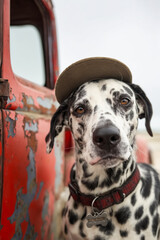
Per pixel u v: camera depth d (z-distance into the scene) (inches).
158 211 71.8
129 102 70.6
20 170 62.1
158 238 71.4
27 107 68.4
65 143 105.7
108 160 59.7
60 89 73.2
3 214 54.6
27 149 66.1
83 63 67.8
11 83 60.8
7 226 56.1
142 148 112.0
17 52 76.9
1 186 54.0
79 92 71.4
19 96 64.1
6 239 55.7
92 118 65.2
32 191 68.7
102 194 67.9
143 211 68.3
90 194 69.2
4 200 55.0
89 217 65.9
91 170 68.3
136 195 68.9
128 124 69.6
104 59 67.2
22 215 62.9
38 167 72.7
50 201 82.3
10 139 57.8
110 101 68.6
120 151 59.4
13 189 58.7
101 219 66.0
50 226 82.5
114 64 68.6
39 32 91.0
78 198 70.5
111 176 66.8
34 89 76.5
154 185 75.8
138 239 65.8
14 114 59.8
